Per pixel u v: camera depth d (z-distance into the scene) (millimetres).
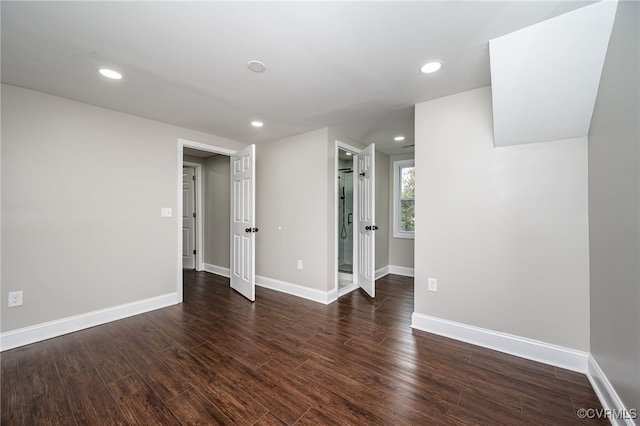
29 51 1673
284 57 1737
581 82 1595
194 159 4828
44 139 2277
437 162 2373
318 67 1856
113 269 2674
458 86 2145
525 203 2014
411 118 2871
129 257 2785
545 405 1499
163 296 3049
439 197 2367
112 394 1574
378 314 2846
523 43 1530
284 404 1501
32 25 1428
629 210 1252
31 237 2215
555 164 1903
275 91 2227
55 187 2338
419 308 2484
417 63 1808
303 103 2471
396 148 4277
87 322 2488
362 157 3762
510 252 2068
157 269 3004
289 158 3578
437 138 2367
